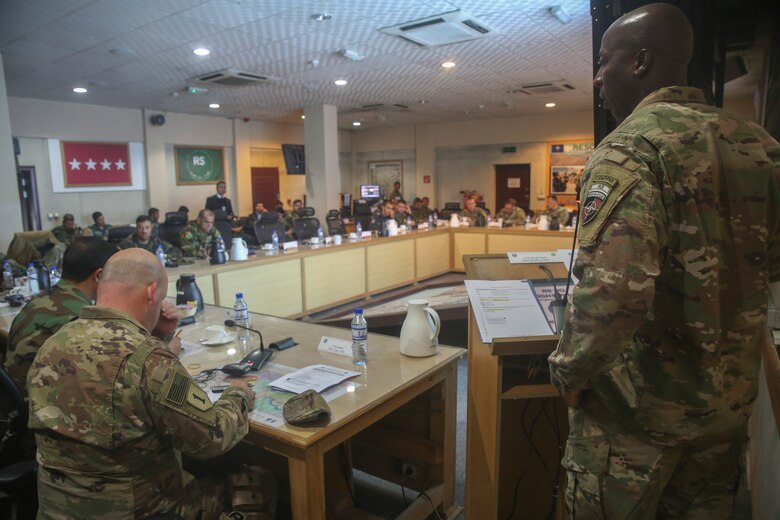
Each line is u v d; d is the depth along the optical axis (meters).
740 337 0.92
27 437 1.68
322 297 5.64
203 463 2.08
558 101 9.09
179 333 2.24
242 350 2.10
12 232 5.18
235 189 11.36
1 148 5.11
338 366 1.88
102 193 9.23
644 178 0.87
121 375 1.14
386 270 6.57
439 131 12.58
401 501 2.23
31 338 1.84
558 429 1.80
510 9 4.30
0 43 4.97
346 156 14.09
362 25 4.66
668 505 0.99
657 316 0.94
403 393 1.72
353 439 2.27
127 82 6.99
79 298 1.93
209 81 6.96
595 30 1.83
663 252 0.91
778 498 1.37
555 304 1.45
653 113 0.93
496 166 12.04
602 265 0.86
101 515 1.16
